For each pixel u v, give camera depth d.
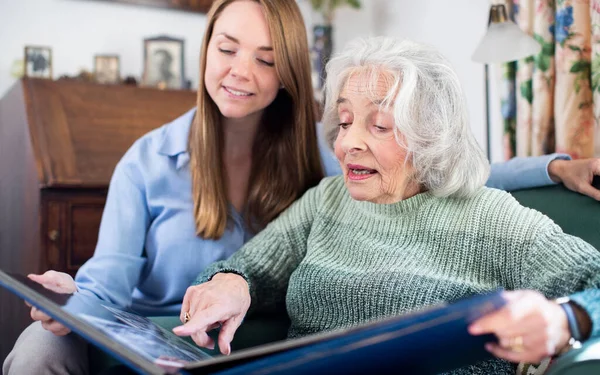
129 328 0.94
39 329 1.24
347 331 0.69
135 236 1.50
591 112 2.00
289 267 1.40
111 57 3.34
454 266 1.17
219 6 1.50
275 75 1.50
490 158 2.35
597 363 0.77
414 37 3.43
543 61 2.11
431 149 1.16
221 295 1.19
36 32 3.25
